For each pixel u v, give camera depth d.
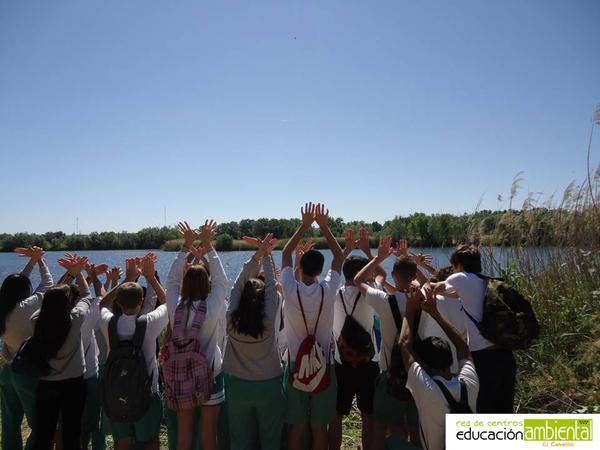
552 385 4.65
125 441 3.39
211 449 3.38
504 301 3.26
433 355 2.75
